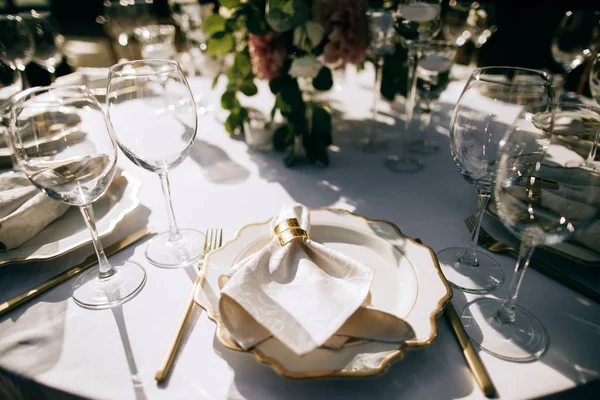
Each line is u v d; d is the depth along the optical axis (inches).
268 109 56.7
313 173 42.5
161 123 27.7
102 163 25.0
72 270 27.3
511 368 20.5
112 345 22.1
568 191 24.4
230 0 41.9
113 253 29.4
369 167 43.9
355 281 22.6
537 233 20.4
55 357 21.4
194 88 69.2
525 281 26.6
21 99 24.3
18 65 57.2
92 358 21.3
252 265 22.6
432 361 20.9
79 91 25.5
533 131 22.9
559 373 20.2
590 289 25.5
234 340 20.1
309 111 44.2
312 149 42.9
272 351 19.8
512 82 24.9
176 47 92.1
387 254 27.4
